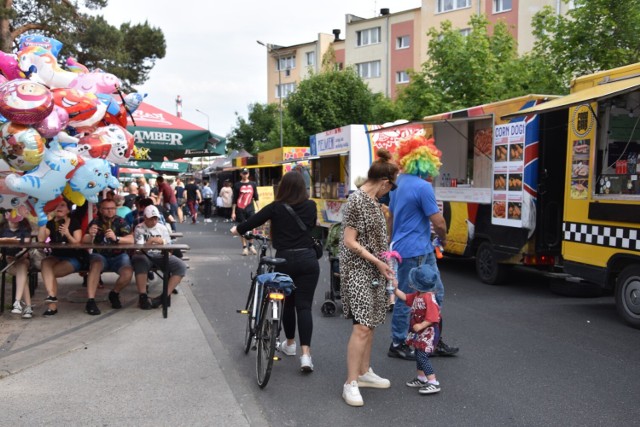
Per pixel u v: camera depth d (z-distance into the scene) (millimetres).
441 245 5473
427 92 20000
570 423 4004
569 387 4715
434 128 11695
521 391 4641
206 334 6391
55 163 6082
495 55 21156
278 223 5172
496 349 5824
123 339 6148
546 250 8742
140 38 23094
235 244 16516
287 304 5523
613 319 7102
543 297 8547
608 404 4340
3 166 6363
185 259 9211
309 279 5207
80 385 4723
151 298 7887
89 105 6570
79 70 7793
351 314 4438
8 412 4141
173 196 13266
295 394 4609
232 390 4680
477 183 10438
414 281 4594
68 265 7121
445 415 4180
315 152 18078
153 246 6945
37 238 7246
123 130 7227
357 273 4395
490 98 18750
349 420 4098
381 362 5480
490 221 9523
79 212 7422
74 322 6746
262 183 28594
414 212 5324
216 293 9047
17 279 6902
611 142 7230
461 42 19812
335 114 36438
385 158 4949
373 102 37031
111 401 4391
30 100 5590
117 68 19719
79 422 3984
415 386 4746
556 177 8664
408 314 5473
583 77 7695
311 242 5219
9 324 6625
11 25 15766
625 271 6781
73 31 17891
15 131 5723
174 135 9555
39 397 4441
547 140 8578
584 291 8555
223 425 3980
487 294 8773
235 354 5699
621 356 5559
